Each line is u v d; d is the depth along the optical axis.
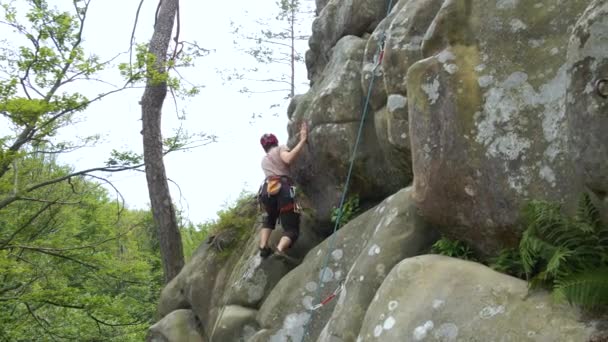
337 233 7.05
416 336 4.26
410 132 5.35
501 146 4.74
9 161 10.70
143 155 12.58
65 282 13.64
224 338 7.55
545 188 4.49
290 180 7.71
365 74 7.32
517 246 4.73
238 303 7.82
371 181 7.43
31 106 10.10
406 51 6.38
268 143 7.89
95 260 12.63
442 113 5.06
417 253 5.63
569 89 4.03
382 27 7.45
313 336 6.65
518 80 4.77
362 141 7.37
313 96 8.37
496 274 4.37
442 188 5.08
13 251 12.33
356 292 5.59
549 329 3.75
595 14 3.88
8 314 12.75
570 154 4.09
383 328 4.49
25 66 10.71
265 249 7.76
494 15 4.99
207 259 9.31
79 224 15.16
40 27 11.01
